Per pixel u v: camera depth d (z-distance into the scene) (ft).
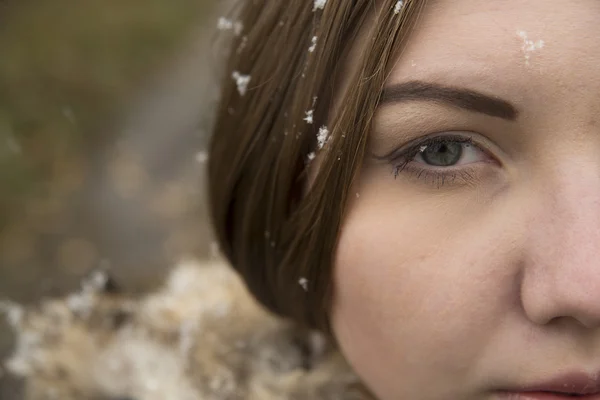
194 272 1.34
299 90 1.00
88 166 3.29
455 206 0.93
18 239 2.97
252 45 1.07
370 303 0.98
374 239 0.96
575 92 0.86
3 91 3.47
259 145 1.07
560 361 0.91
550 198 0.89
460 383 0.96
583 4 0.86
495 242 0.91
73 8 3.96
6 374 1.74
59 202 3.13
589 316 0.87
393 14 0.90
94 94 3.60
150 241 2.84
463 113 0.90
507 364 0.93
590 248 0.87
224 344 1.21
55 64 3.67
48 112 3.46
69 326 1.32
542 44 0.86
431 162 0.94
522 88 0.87
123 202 3.06
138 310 1.31
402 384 1.00
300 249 1.04
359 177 0.96
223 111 1.12
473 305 0.92
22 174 3.19
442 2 0.89
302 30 1.00
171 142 3.26
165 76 3.69
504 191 0.91
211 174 1.17
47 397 1.30
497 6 0.87
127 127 3.46
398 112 0.92
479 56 0.87
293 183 1.05
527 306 0.90
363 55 0.93
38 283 2.80
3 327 2.03
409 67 0.90
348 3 0.94
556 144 0.88
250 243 1.13
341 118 0.95
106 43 3.83
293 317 1.16
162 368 1.23
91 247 2.91
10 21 3.83
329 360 1.20
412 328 0.96
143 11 4.03
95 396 1.28
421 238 0.94
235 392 1.18
